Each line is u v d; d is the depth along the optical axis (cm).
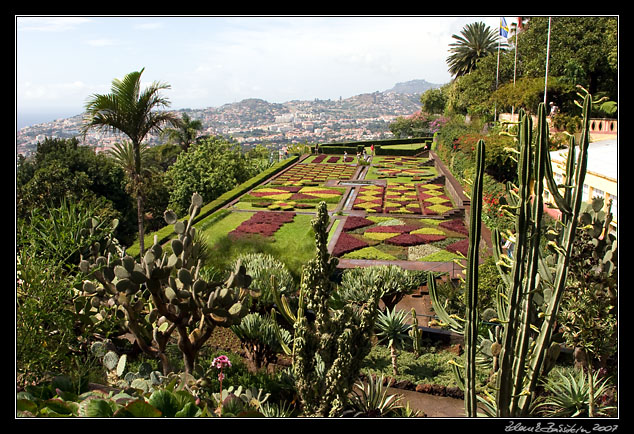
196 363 1051
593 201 875
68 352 927
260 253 1505
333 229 2666
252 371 1073
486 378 981
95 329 1026
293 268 1511
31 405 544
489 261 1388
